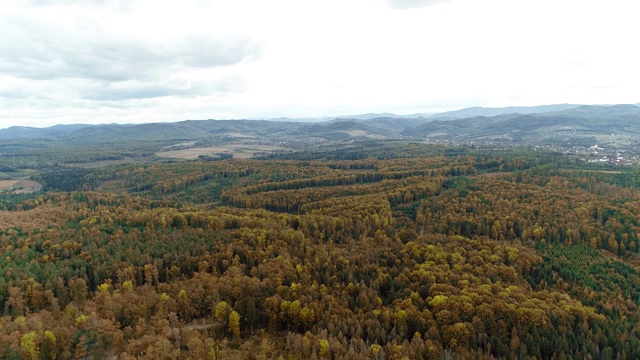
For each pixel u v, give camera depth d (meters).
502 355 106.81
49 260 144.62
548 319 115.19
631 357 104.38
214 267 146.62
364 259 155.38
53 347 99.44
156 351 98.75
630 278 147.38
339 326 113.19
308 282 136.88
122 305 118.06
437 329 114.50
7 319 107.81
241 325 123.19
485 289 128.12
